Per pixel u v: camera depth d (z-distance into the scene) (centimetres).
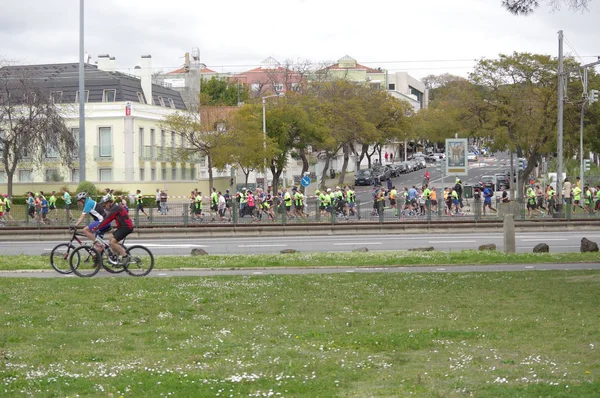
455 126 7500
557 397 835
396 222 4247
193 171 7894
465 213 5147
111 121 6831
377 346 1154
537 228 4294
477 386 895
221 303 1592
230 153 6525
